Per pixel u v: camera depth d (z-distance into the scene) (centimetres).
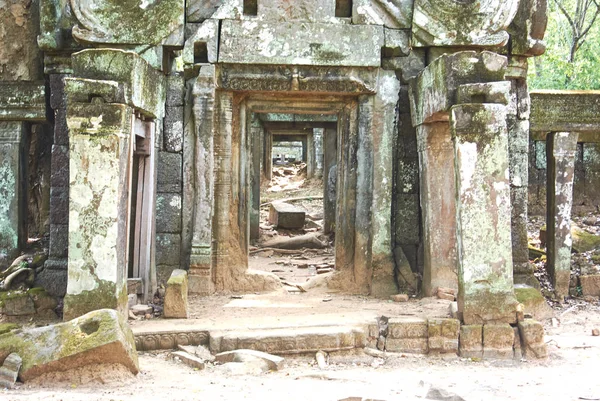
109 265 624
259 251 1368
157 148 838
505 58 656
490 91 639
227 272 869
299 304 788
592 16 1720
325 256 1335
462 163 638
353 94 868
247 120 900
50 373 509
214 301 808
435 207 814
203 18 845
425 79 766
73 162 623
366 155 864
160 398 462
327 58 838
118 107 621
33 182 962
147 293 786
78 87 618
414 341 641
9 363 510
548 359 618
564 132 880
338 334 620
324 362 603
